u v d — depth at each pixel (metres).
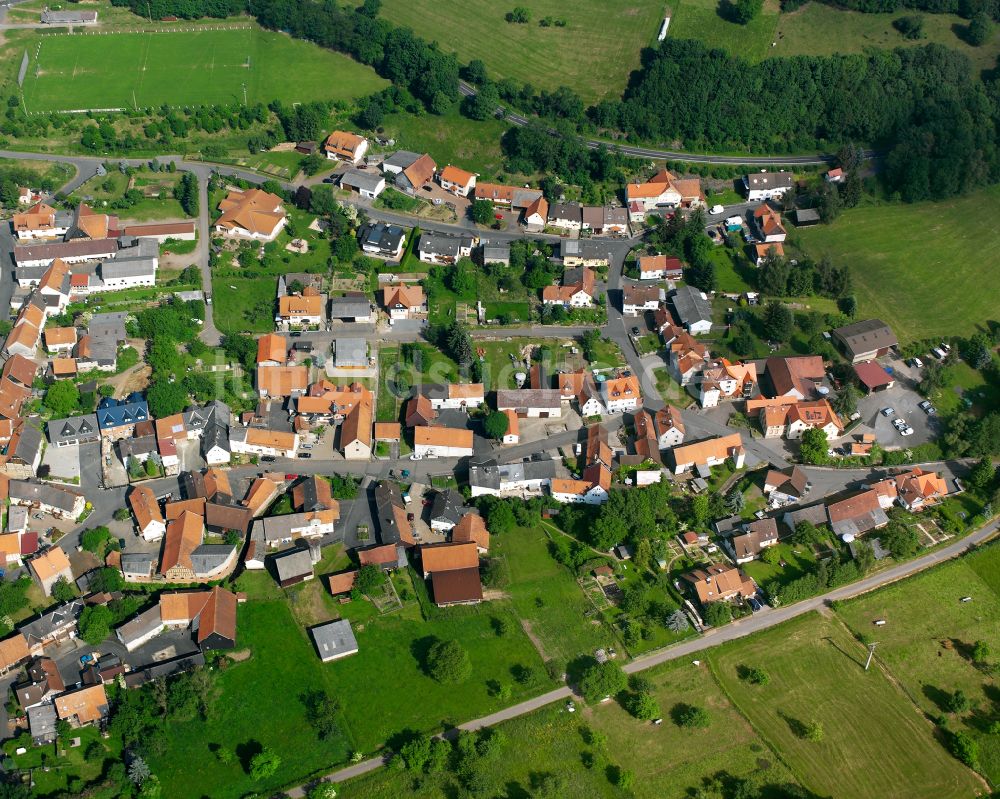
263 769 165.12
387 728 174.62
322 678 181.25
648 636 190.88
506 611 194.12
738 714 179.62
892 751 175.00
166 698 174.75
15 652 178.62
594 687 177.75
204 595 188.25
